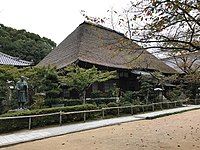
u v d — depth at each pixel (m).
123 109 18.69
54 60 27.52
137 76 26.97
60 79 18.66
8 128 11.74
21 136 10.48
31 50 38.88
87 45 25.17
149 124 14.23
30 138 10.00
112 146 8.68
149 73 25.97
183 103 28.45
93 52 24.55
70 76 19.03
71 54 24.34
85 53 23.48
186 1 5.61
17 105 16.98
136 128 12.75
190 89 32.34
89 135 10.88
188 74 23.17
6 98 17.12
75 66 20.14
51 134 10.89
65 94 21.22
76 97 21.72
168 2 5.68
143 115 17.84
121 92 24.77
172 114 19.50
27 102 17.56
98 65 23.00
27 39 42.12
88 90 22.30
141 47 6.67
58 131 11.67
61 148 8.46
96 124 13.80
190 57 24.06
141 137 10.33
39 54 39.28
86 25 28.31
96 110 16.06
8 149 8.39
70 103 18.34
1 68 16.86
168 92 29.58
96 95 21.94
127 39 6.65
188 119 16.28
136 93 23.98
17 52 37.28
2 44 36.88
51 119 13.67
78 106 15.41
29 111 12.99
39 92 18.09
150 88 25.05
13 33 42.16
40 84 17.84
